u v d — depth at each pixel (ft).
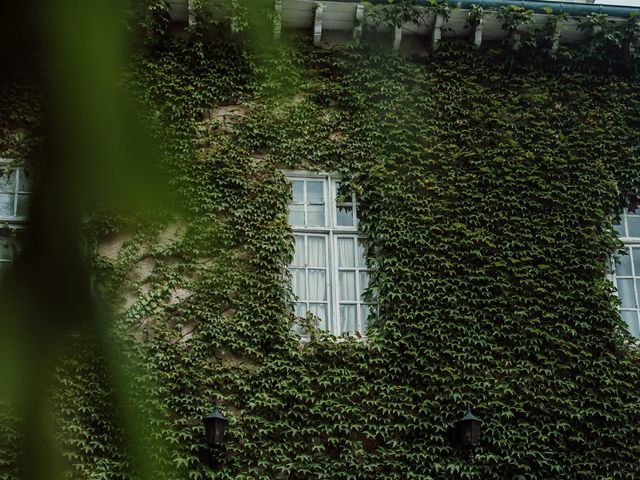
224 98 35.45
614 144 37.42
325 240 34.50
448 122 36.65
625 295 35.68
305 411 30.60
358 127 35.96
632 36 38.34
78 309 9.29
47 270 9.09
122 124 9.68
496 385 31.99
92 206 9.82
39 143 9.33
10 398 9.34
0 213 30.32
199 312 31.35
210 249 32.55
